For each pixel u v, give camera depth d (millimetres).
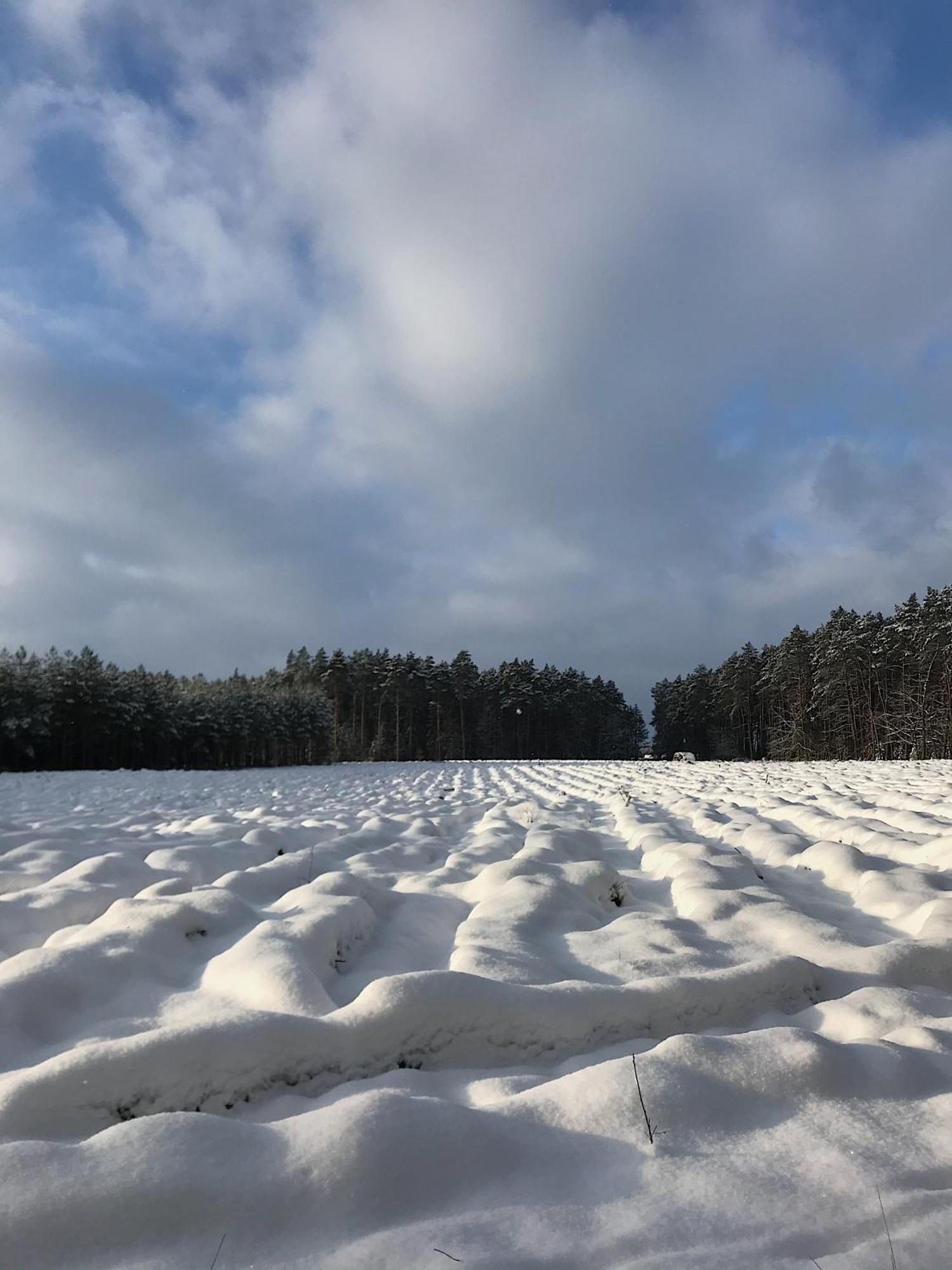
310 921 3570
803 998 3158
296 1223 1683
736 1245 1641
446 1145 1917
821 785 13172
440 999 2662
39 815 10594
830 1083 2293
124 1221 1636
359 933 3926
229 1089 2297
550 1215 1731
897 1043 2639
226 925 3977
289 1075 2393
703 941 3857
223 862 6035
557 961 3543
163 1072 2240
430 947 3912
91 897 4504
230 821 9086
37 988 2875
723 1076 2293
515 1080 2422
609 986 2965
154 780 23781
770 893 4605
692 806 9570
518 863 5055
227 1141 1860
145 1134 1838
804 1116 2164
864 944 3775
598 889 4816
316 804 13062
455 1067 2596
